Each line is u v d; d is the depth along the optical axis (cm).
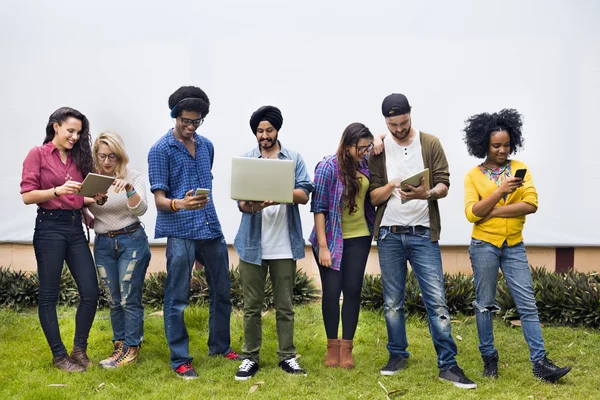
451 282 559
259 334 418
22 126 607
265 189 384
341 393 383
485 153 413
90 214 447
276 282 415
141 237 429
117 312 436
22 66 604
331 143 608
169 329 412
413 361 438
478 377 407
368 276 575
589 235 599
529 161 598
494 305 411
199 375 411
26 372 409
